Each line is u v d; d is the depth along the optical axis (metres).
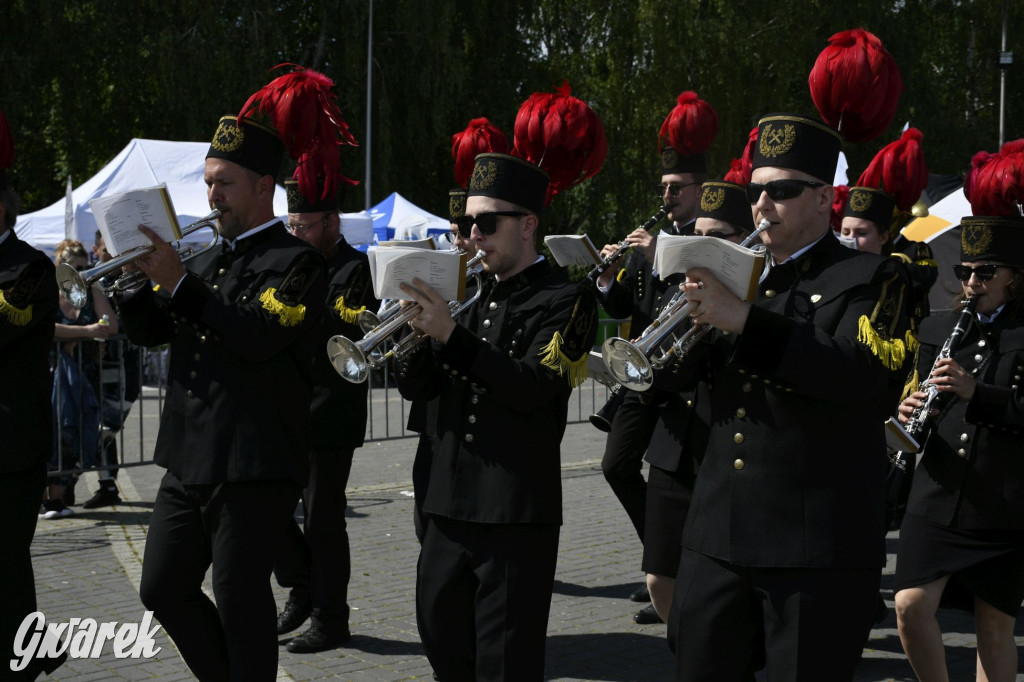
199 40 24.28
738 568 2.83
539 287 3.45
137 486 8.89
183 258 3.94
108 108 26.81
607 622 5.40
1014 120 36.22
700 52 28.48
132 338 3.82
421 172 28.52
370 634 5.18
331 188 4.07
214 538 3.67
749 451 2.82
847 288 2.77
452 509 3.36
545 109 3.77
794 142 2.85
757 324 2.61
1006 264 3.88
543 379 3.26
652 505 4.63
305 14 27.59
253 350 3.53
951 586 4.00
